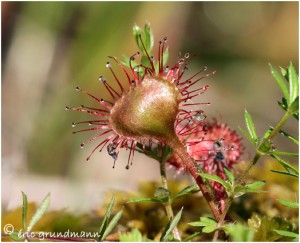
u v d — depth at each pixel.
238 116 0.40
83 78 0.30
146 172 0.34
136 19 0.31
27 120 0.30
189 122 0.11
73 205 0.18
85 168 0.30
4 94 0.30
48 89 0.31
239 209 0.13
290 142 0.34
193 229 0.13
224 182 0.10
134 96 0.11
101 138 0.31
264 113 0.40
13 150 0.28
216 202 0.11
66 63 0.31
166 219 0.13
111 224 0.11
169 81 0.11
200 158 0.12
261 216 0.13
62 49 0.31
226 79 0.42
